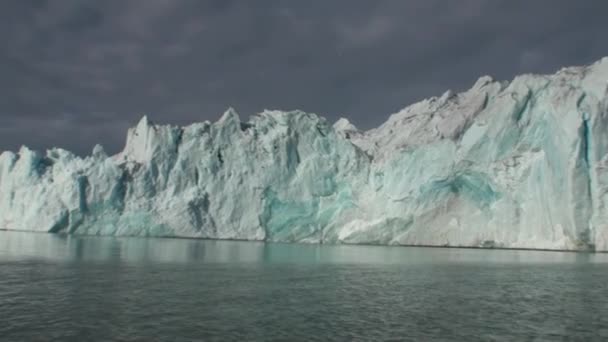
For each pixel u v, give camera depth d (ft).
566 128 209.36
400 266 149.69
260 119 306.14
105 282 109.81
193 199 289.74
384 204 252.42
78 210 295.28
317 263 156.56
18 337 66.85
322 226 273.54
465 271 138.92
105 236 288.71
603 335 72.79
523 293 104.63
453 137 241.96
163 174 299.99
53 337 67.10
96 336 67.82
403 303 93.20
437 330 74.38
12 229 318.04
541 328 76.28
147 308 84.43
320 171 277.03
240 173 291.99
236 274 127.65
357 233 252.42
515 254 195.21
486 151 230.68
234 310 84.48
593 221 204.33
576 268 146.51
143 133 314.96
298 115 293.02
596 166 203.51
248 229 283.59
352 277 125.59
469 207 238.48
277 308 86.94
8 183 332.60
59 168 318.65
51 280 111.34
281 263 155.22
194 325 74.28
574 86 215.92
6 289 99.50
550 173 213.46
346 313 84.12
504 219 226.58
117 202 297.12
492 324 78.23
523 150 225.76
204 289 103.71
